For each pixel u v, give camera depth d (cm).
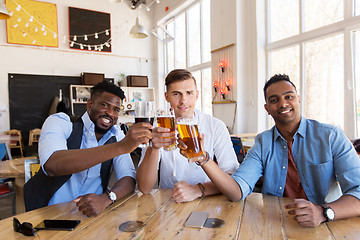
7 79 665
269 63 493
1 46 656
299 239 75
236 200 110
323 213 85
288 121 126
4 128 664
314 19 411
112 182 366
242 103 518
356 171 108
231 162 148
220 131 153
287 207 88
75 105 716
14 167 212
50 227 85
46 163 113
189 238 76
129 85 781
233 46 516
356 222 86
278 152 131
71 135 141
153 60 870
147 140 102
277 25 474
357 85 359
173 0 752
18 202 207
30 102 691
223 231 81
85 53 755
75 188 141
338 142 117
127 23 820
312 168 123
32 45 688
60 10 716
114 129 156
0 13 342
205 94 686
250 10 503
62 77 726
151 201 113
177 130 109
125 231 82
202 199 114
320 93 406
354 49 360
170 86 139
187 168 150
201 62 686
